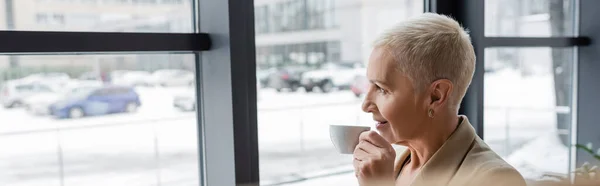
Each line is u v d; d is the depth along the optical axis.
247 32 1.61
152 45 1.50
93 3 1.56
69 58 1.54
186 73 1.73
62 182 1.98
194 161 1.81
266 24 2.18
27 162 1.89
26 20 1.45
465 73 0.86
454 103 0.87
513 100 2.73
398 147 1.04
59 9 1.50
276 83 2.25
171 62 1.71
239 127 1.62
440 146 0.87
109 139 1.92
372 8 2.42
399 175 0.98
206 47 1.63
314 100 2.43
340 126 0.93
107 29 1.58
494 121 2.66
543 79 2.89
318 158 2.31
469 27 2.24
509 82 2.70
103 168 2.01
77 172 2.00
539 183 0.42
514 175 0.75
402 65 0.83
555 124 2.99
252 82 1.65
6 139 1.77
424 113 0.85
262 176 2.19
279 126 2.29
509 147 2.76
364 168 0.85
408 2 2.32
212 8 1.61
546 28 2.82
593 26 2.88
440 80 0.83
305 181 2.14
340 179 1.07
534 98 2.85
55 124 1.84
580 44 2.88
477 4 2.21
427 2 2.25
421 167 0.89
